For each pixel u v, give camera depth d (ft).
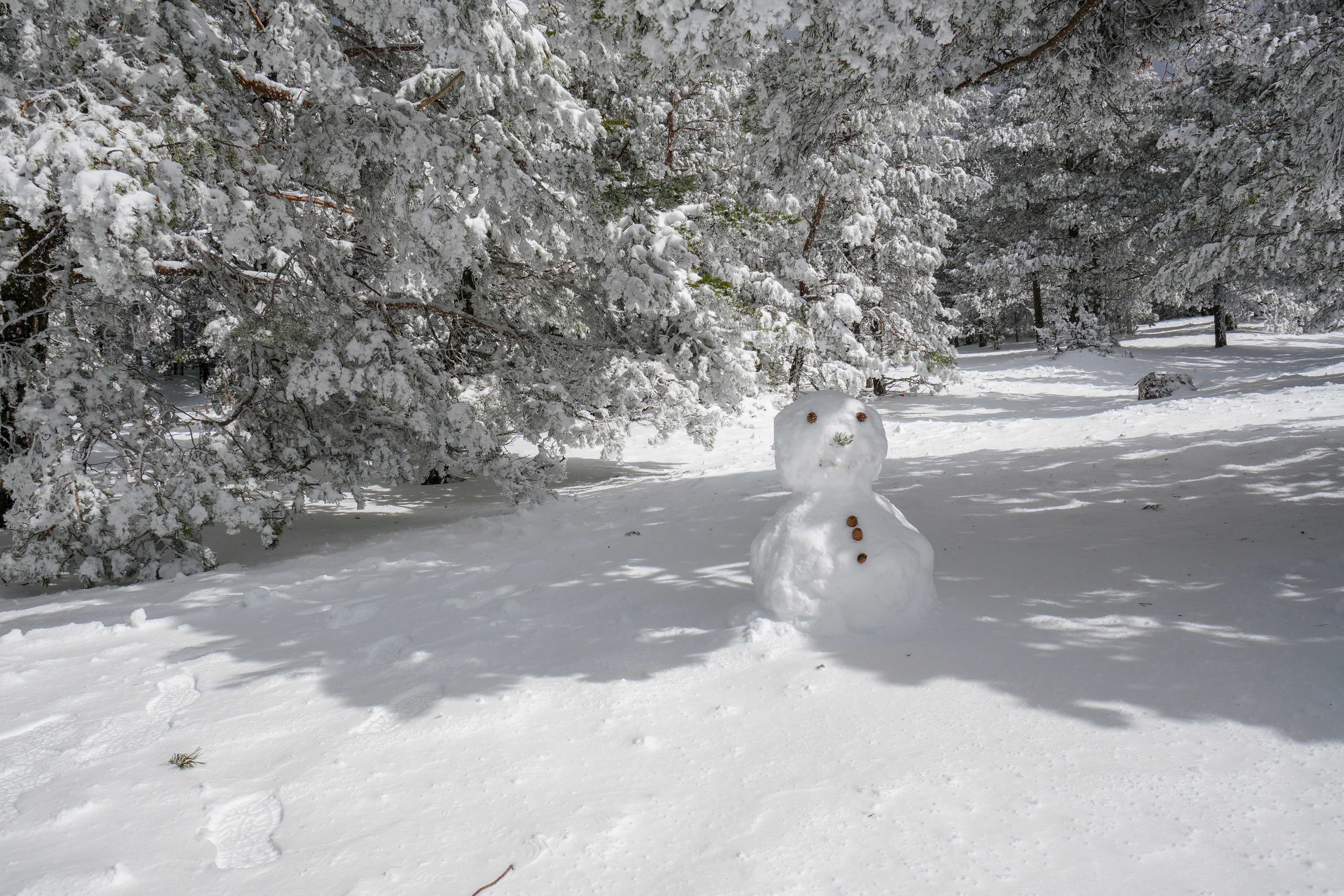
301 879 8.18
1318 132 21.80
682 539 23.54
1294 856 7.39
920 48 17.95
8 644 17.67
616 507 31.76
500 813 9.20
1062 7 21.62
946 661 12.42
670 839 8.47
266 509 27.27
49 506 25.23
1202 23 23.52
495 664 14.15
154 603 21.24
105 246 19.21
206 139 21.70
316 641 16.52
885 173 68.23
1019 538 19.95
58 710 13.50
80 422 26.50
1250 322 143.54
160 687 14.29
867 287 65.10
